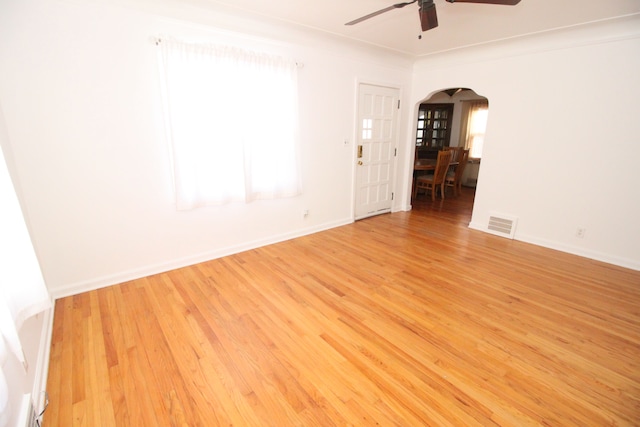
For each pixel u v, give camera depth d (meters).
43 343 1.81
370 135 4.48
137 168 2.67
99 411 1.49
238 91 2.98
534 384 1.67
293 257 3.32
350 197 4.49
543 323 2.20
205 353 1.88
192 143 2.81
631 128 2.99
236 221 3.36
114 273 2.71
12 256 1.31
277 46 3.24
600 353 1.90
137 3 2.42
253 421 1.45
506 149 3.89
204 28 2.77
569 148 3.39
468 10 2.70
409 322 2.20
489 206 4.15
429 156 7.57
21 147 2.17
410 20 2.98
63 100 2.28
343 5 2.65
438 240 3.87
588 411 1.50
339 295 2.56
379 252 3.47
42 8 2.11
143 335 2.04
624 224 3.13
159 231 2.88
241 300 2.47
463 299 2.51
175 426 1.42
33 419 1.32
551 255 3.43
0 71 2.04
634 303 2.46
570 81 3.29
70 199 2.42
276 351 1.91
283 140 3.44
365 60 4.08
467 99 7.08
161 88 2.61
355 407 1.52
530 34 3.32
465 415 1.48
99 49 2.35
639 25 2.84
